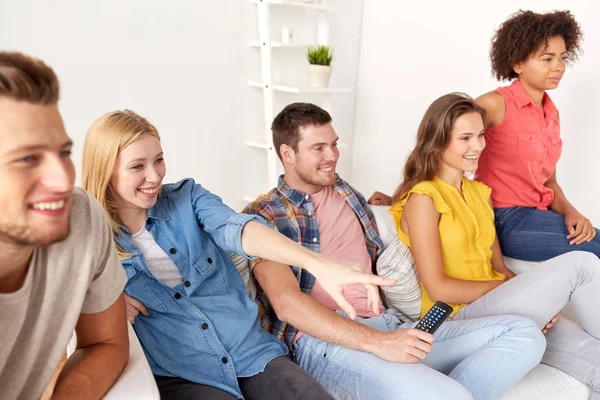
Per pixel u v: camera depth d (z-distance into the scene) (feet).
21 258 3.36
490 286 6.61
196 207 5.54
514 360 5.53
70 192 3.26
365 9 13.60
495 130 7.95
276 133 6.82
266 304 6.20
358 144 14.32
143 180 5.08
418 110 12.92
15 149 3.02
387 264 6.76
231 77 12.30
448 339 6.01
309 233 6.52
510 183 8.05
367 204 7.24
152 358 5.15
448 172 6.93
